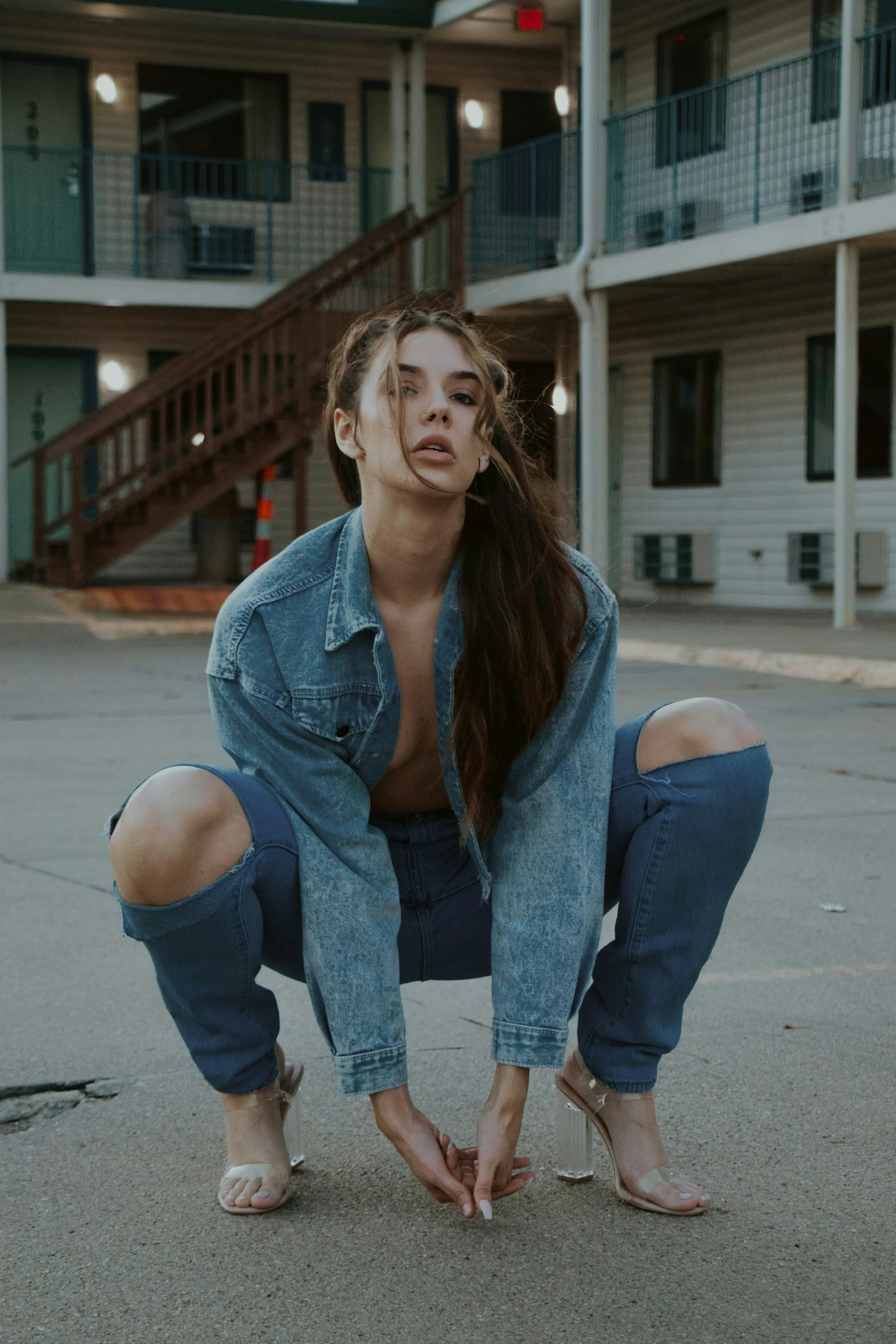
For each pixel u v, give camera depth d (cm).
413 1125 200
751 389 1673
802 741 724
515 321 1889
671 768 207
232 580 1827
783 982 331
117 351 1903
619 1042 215
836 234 1273
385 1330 178
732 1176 223
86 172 1853
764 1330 177
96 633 1362
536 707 198
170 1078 270
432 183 1992
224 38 1900
